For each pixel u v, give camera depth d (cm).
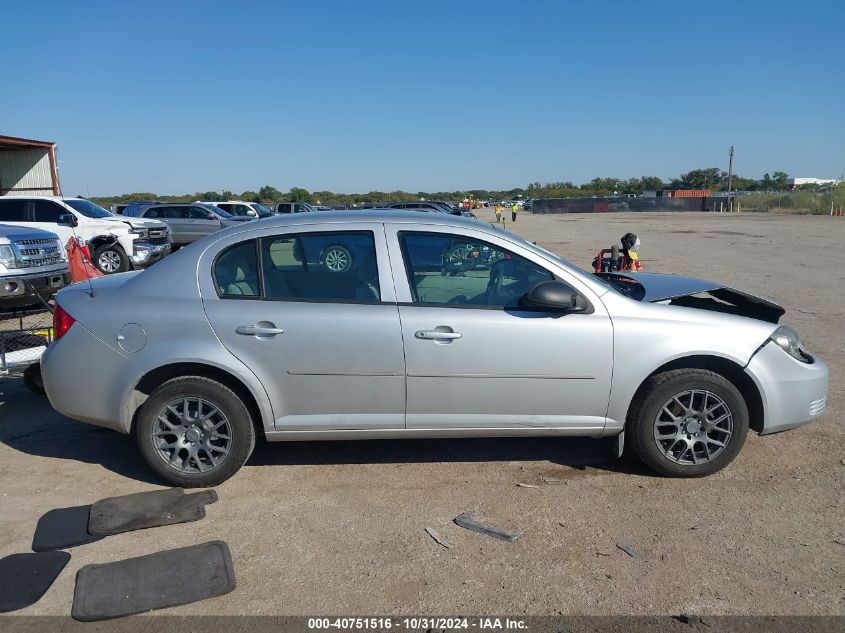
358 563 346
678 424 432
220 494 423
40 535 374
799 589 321
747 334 432
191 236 2375
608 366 421
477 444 503
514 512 397
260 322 413
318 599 317
